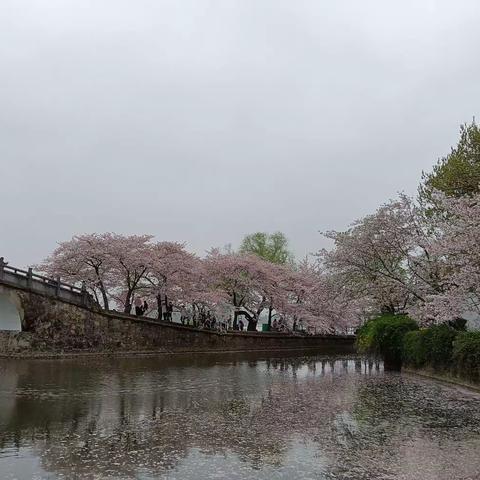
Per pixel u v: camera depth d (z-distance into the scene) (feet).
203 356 129.08
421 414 50.01
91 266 136.87
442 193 84.53
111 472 29.96
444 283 84.07
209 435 39.88
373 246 100.89
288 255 253.65
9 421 43.09
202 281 161.07
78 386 64.90
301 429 42.60
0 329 111.55
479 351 66.28
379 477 29.94
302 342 192.24
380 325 106.01
